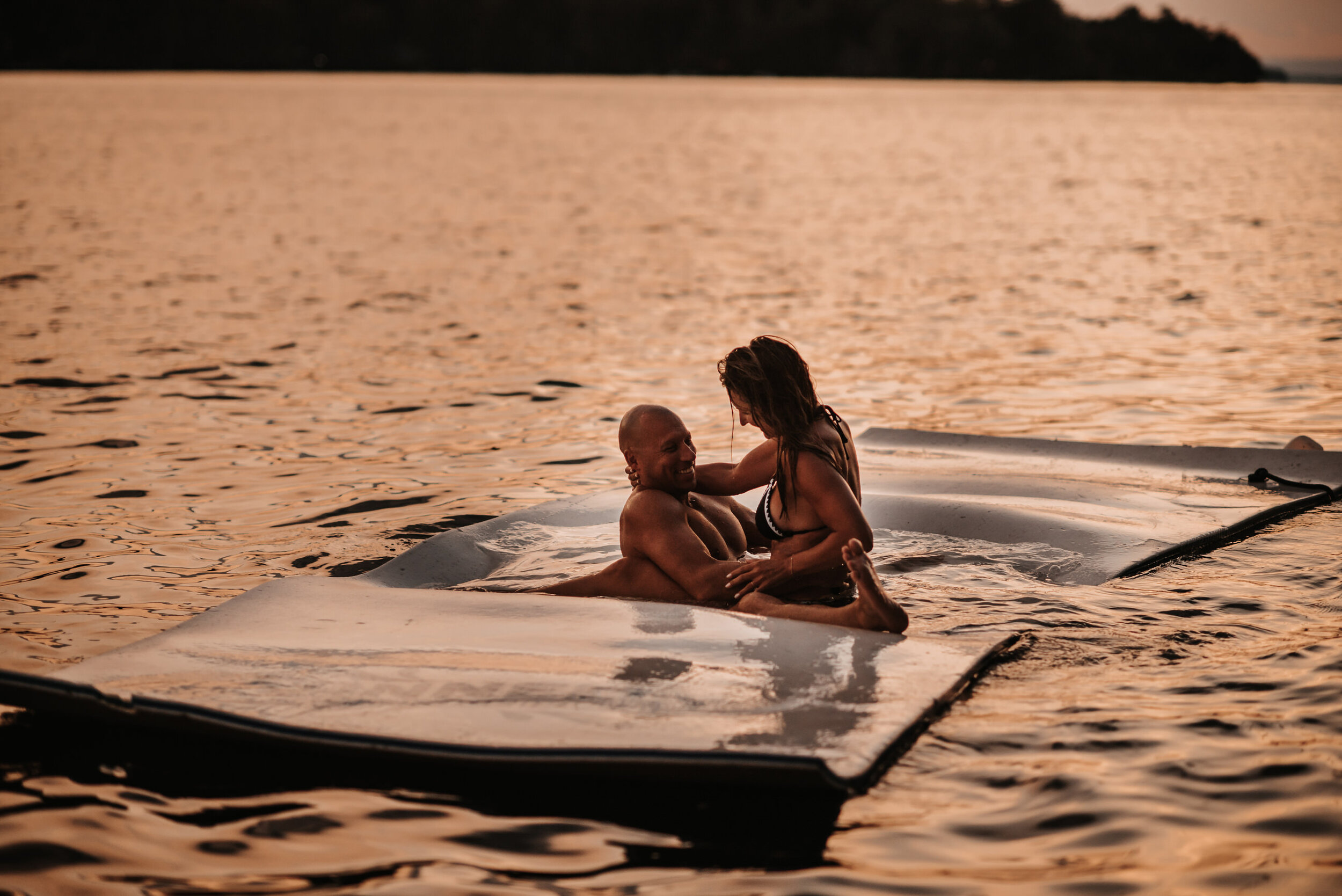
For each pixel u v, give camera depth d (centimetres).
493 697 874
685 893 677
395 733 827
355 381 2317
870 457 1688
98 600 1168
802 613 1041
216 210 5606
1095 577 1178
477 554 1280
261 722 847
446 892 682
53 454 1753
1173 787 768
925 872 691
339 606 1070
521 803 780
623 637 982
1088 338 2784
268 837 745
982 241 4781
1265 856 692
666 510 1149
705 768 782
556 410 2095
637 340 2772
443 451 1808
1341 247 4503
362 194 6488
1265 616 1066
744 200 6462
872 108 18362
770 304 3306
